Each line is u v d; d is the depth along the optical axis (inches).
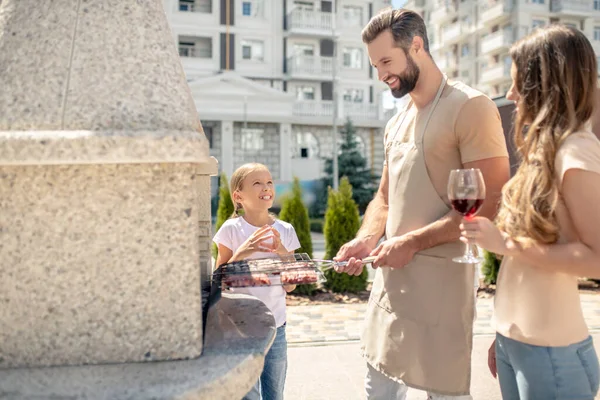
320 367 151.7
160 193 44.3
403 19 79.2
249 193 100.1
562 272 54.5
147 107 44.8
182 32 1070.4
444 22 1553.9
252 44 1127.6
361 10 1189.7
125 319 44.4
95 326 44.1
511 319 60.4
